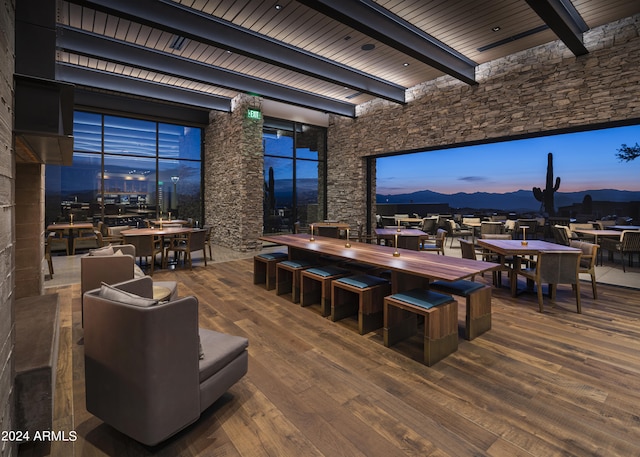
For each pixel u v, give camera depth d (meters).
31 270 3.57
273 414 2.02
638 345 2.99
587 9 4.47
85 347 1.85
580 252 3.84
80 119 8.07
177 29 4.30
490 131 6.20
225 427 1.90
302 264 4.39
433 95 7.13
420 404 2.12
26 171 3.54
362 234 8.92
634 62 4.65
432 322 2.62
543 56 5.51
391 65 6.34
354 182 9.31
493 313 3.87
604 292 4.75
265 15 4.55
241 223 8.11
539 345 2.99
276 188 9.70
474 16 4.58
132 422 1.67
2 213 1.46
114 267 3.24
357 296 3.85
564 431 1.86
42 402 1.72
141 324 1.60
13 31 1.92
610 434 1.84
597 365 2.63
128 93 6.91
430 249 6.38
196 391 1.82
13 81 1.90
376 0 4.20
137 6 3.98
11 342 1.60
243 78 6.89
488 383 2.37
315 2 3.85
